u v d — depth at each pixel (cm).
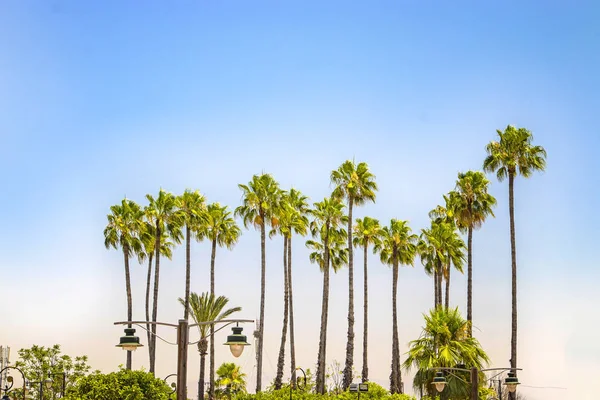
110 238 8469
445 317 4819
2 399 4441
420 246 8112
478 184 6988
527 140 6694
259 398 6009
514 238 6625
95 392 4469
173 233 8531
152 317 8231
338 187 7431
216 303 7581
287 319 7881
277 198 7819
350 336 7138
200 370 7512
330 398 5656
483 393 5041
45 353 7575
